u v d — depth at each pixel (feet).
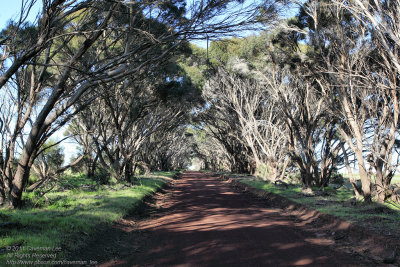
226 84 98.89
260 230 29.71
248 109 94.43
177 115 100.32
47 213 31.96
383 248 21.93
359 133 40.81
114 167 72.69
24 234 22.99
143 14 35.50
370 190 42.27
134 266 19.26
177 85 70.49
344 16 42.24
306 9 44.88
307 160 59.21
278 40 54.13
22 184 35.53
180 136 197.06
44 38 25.79
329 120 63.87
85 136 76.23
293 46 53.67
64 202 39.63
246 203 52.01
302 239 26.09
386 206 37.04
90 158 84.64
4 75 24.20
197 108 115.75
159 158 188.03
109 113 74.64
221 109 113.60
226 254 21.54
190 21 31.73
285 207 46.52
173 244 24.70
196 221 35.09
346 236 26.55
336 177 83.15
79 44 46.65
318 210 36.27
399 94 39.86
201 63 80.02
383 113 41.34
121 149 71.72
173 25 35.81
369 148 41.70
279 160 88.79
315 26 43.29
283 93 63.00
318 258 20.62
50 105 34.09
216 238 26.35
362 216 30.94
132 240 26.43
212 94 106.42
